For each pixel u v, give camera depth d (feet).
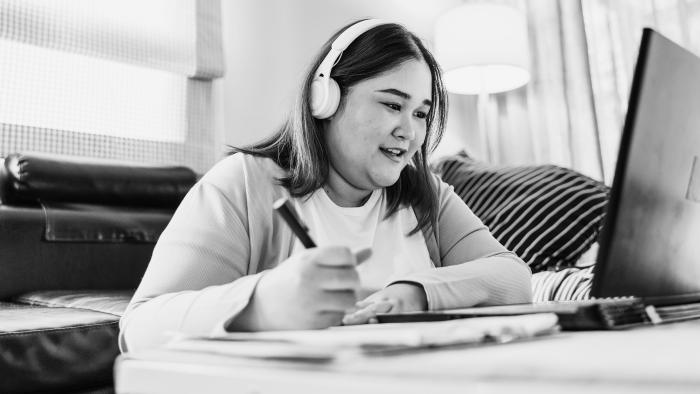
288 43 9.78
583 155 8.93
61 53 7.72
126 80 8.27
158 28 8.44
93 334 4.03
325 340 1.31
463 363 1.06
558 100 9.27
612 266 1.86
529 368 0.97
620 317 1.73
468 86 9.32
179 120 8.73
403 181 3.79
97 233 6.21
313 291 1.66
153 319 2.03
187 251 2.67
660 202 1.97
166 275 2.55
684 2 8.08
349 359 1.15
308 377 1.07
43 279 5.96
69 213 6.15
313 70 3.38
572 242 5.62
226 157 3.58
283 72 9.71
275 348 1.22
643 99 1.84
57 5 7.59
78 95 7.83
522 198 5.98
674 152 2.01
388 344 1.27
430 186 3.85
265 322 1.73
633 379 0.85
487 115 10.27
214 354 1.32
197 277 2.59
